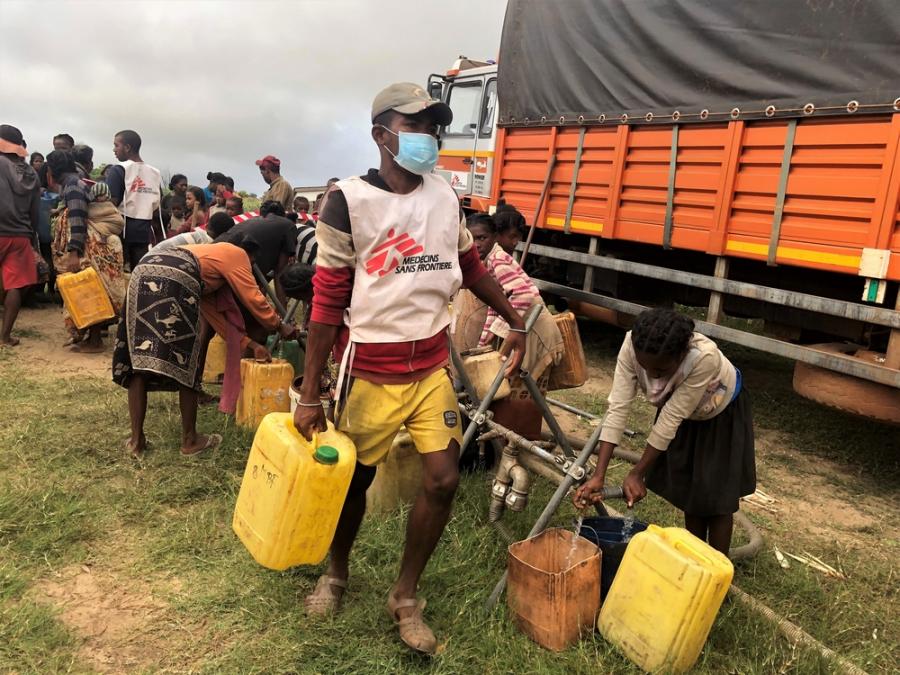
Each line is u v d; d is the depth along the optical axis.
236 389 4.25
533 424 3.85
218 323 4.22
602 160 6.23
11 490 3.46
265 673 2.37
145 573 2.92
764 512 4.09
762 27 4.80
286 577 2.89
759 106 4.84
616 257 6.73
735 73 4.99
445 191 2.39
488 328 3.94
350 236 2.22
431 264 2.31
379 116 2.27
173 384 4.01
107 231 6.39
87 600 2.74
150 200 7.57
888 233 4.19
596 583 2.61
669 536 2.52
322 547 2.35
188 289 3.88
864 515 4.14
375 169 2.35
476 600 2.80
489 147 8.82
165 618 2.64
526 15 6.96
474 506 3.51
